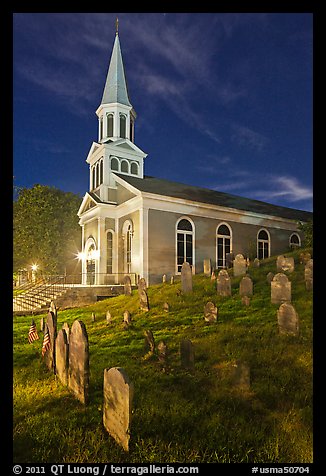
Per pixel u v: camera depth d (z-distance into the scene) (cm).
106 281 2289
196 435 398
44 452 368
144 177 2794
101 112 2875
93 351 789
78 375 521
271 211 2977
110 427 413
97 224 2397
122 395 387
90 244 2488
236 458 355
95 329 1048
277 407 464
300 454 358
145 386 551
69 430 411
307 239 1781
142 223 2034
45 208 3472
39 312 1591
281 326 743
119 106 2806
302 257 1390
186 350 625
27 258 3278
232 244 2477
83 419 447
